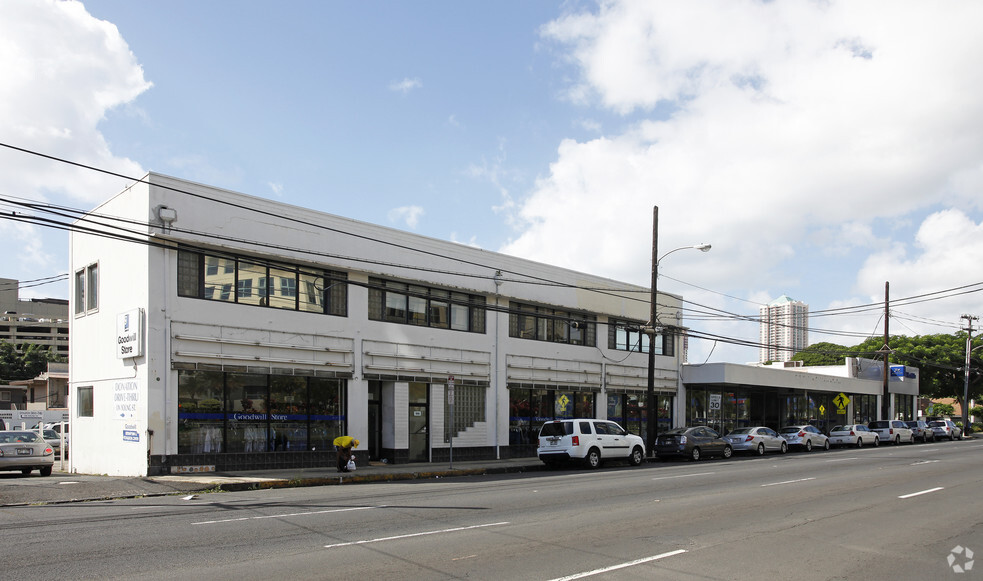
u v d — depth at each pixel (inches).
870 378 2079.2
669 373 1465.3
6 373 2891.2
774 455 1307.8
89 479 716.0
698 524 458.6
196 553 350.3
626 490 654.5
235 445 800.9
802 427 1489.9
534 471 949.8
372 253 947.3
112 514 486.0
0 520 458.9
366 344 933.2
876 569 339.6
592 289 1294.3
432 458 1002.7
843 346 2906.0
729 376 1438.2
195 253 780.0
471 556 350.6
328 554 350.0
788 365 2241.6
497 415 1103.6
